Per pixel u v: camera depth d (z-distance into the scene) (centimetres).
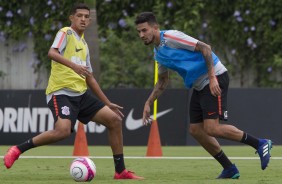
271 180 2397
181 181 2348
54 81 2441
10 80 6266
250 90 4616
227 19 5944
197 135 2519
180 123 4659
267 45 5869
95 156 3728
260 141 2425
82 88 2459
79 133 3794
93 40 5078
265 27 5831
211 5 5950
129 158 3562
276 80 5884
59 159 3488
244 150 4184
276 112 4606
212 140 2503
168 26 5941
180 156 3709
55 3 6066
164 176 2597
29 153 3959
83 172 2312
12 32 6200
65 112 2420
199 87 2447
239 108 4606
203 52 2384
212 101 2419
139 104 4659
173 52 2428
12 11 6175
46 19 6084
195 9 5875
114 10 6041
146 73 5731
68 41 2447
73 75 2438
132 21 5853
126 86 5738
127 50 5775
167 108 4666
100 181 2348
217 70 2439
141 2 6047
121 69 5741
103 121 2467
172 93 4662
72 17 2483
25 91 4747
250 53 5941
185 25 5859
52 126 4706
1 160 3366
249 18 5866
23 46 6209
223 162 2497
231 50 5972
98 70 5103
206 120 2428
